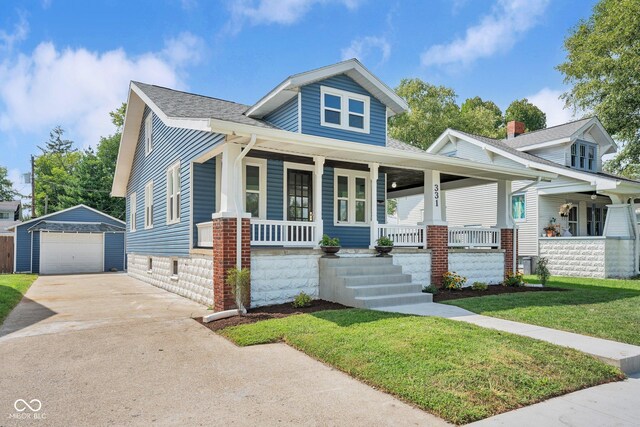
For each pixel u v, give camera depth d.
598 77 21.56
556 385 4.39
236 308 8.08
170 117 9.78
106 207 34.59
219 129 7.59
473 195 20.92
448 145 21.56
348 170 13.46
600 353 5.30
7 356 5.45
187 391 4.25
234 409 3.81
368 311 7.66
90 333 6.69
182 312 8.61
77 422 3.54
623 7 19.70
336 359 5.07
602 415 3.77
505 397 4.04
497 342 5.60
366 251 10.31
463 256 12.39
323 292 9.28
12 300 9.91
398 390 4.14
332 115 11.77
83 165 34.66
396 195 18.59
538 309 8.24
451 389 4.13
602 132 19.67
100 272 22.34
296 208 12.45
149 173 15.65
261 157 11.54
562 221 19.05
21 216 51.75
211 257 9.36
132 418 3.62
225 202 8.29
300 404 3.92
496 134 37.28
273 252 8.77
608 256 15.99
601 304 8.96
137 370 4.90
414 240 12.32
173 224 12.45
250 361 5.23
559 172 16.52
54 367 5.01
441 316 7.43
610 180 15.30
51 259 21.75
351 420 3.59
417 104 33.25
